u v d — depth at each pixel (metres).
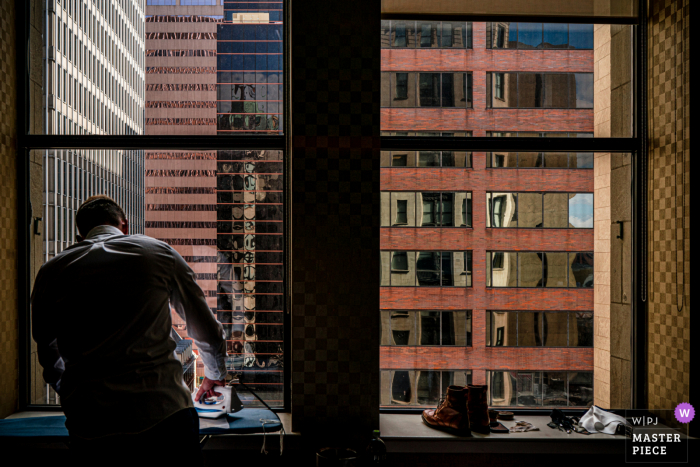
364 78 1.98
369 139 1.98
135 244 1.36
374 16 2.00
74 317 1.26
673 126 2.11
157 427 1.26
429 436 1.99
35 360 2.22
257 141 2.21
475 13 2.25
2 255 2.06
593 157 2.56
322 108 1.97
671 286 2.11
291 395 1.98
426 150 2.20
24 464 1.90
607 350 2.50
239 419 1.77
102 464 1.24
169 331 1.37
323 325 1.96
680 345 2.06
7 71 2.10
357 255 1.97
